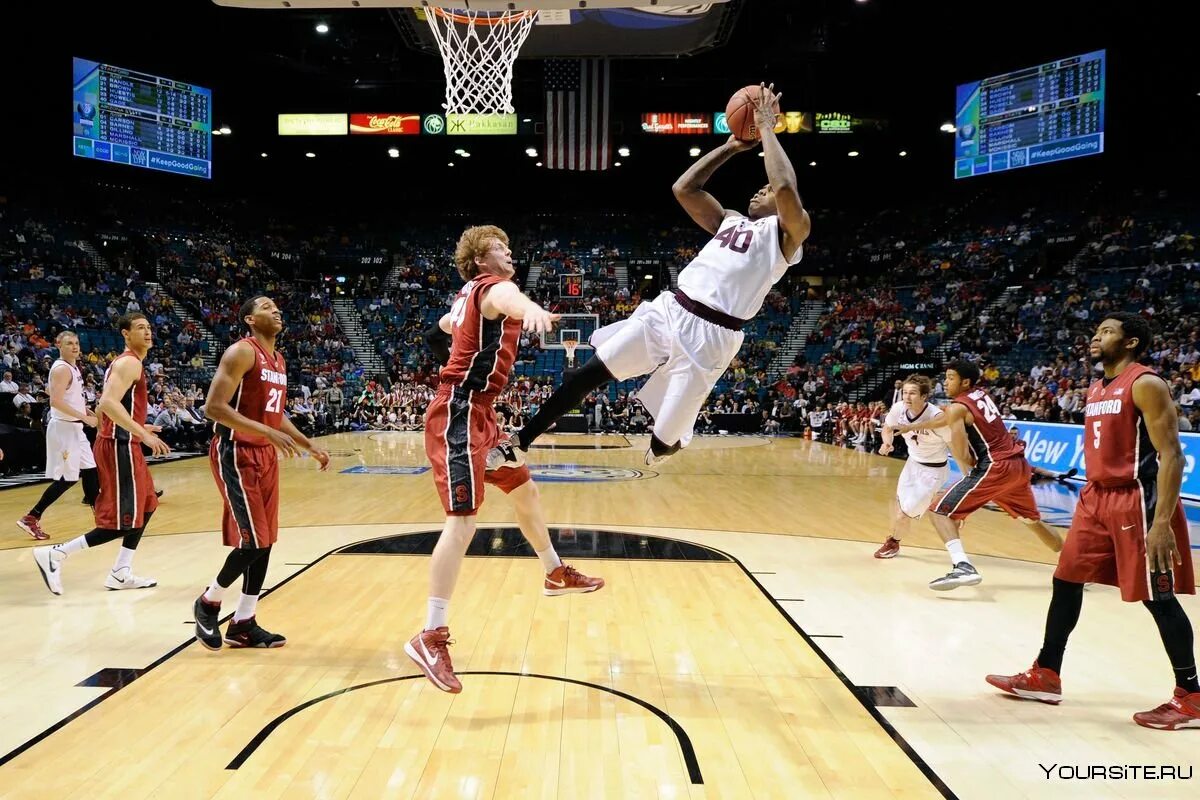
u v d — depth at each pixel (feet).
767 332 87.45
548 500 30.60
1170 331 58.29
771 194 10.71
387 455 48.98
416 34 46.57
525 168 94.89
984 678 12.10
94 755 9.05
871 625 14.80
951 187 93.97
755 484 36.96
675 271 93.09
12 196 76.84
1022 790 8.54
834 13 62.39
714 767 8.94
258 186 98.32
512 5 20.86
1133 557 10.52
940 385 65.26
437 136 81.82
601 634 13.94
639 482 36.94
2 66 70.18
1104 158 78.28
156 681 11.48
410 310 89.30
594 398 73.10
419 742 9.48
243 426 12.05
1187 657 10.35
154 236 83.61
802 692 11.38
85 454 22.11
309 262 95.25
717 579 18.26
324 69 73.61
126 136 71.05
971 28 65.31
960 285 79.82
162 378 56.24
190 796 8.11
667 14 44.34
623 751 9.31
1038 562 20.70
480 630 14.08
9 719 10.07
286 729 9.82
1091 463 11.07
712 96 77.46
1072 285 70.18
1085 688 11.73
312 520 25.76
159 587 17.07
